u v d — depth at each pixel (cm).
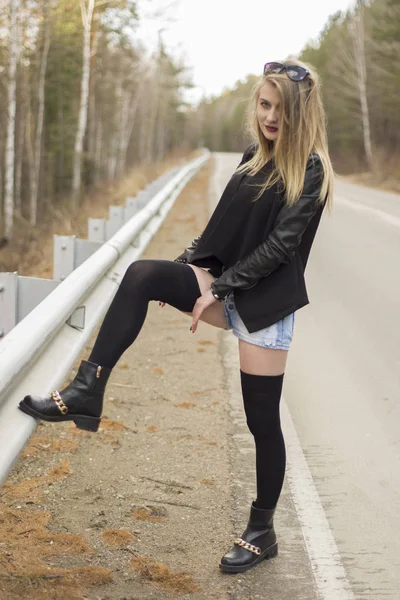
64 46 3203
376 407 480
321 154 273
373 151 4619
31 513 322
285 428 440
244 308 277
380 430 441
